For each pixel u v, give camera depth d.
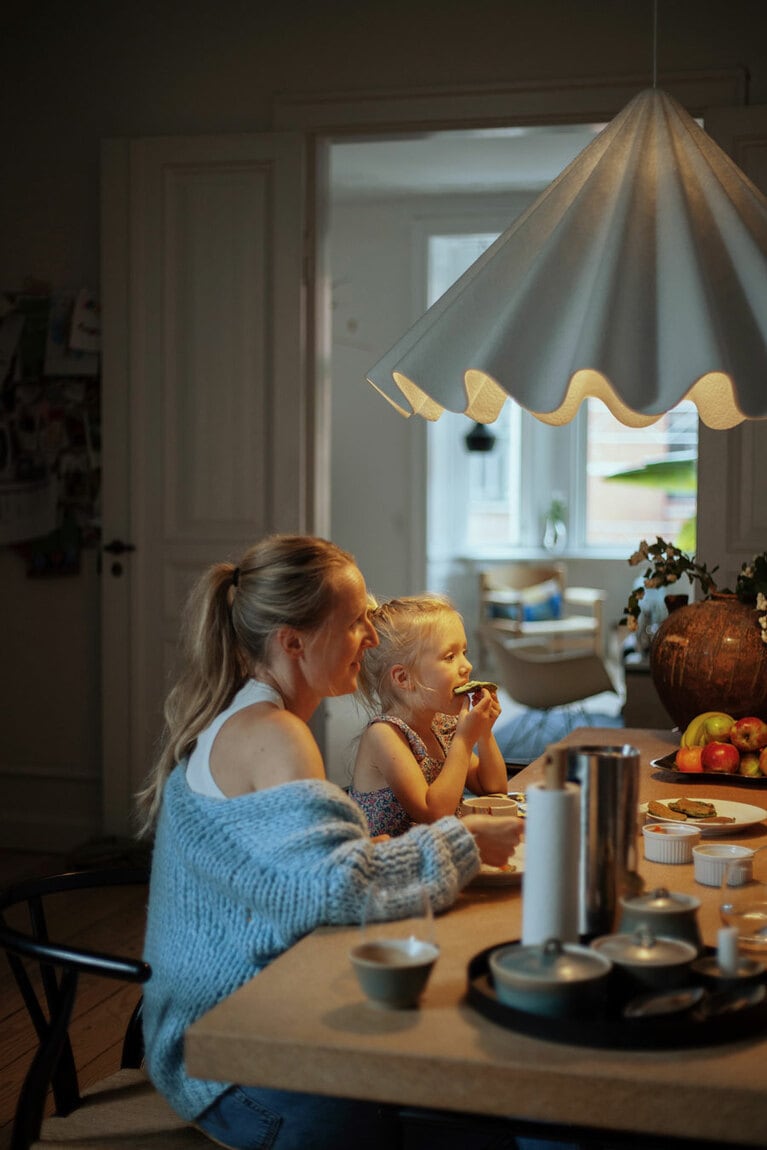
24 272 4.90
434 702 2.18
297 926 1.43
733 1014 1.14
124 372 4.72
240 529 4.66
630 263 1.60
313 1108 1.45
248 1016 1.20
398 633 2.18
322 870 1.42
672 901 1.32
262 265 4.60
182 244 4.66
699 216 1.68
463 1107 1.09
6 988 3.40
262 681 1.68
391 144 7.34
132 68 4.79
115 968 1.46
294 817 1.46
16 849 5.00
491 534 9.81
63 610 4.95
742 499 4.21
